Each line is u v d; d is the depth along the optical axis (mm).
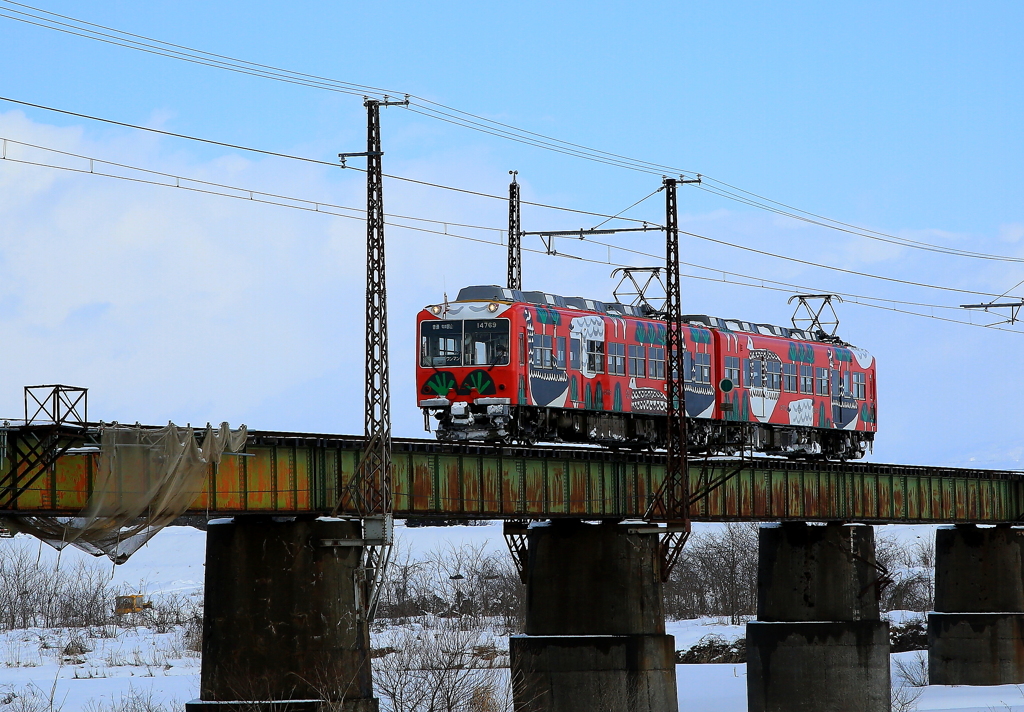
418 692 97625
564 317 111938
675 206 108562
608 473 108438
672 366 108500
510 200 135500
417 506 91625
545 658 107250
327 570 82812
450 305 109125
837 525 134125
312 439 82750
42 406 66125
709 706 141500
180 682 141000
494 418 106375
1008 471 160750
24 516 69125
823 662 131500
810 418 141875
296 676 81812
